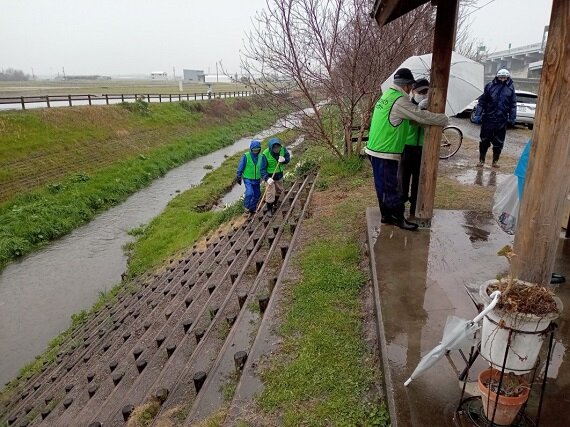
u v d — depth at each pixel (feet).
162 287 24.68
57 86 214.28
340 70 28.07
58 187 53.06
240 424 8.56
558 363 8.62
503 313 6.24
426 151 15.07
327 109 33.78
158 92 149.69
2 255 38.60
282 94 30.27
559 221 7.20
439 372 8.63
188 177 66.23
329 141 29.68
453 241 14.67
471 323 6.79
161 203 53.83
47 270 37.14
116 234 44.68
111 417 12.11
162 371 13.01
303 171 33.53
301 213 21.21
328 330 11.01
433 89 14.42
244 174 28.60
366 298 12.36
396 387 8.29
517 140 37.04
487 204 18.92
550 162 6.93
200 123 100.42
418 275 12.41
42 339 27.61
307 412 8.56
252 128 114.42
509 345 6.27
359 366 9.66
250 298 14.52
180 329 16.05
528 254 7.40
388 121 14.39
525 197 7.35
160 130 85.51
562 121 6.74
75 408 15.03
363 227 17.51
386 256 13.61
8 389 22.30
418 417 7.59
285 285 13.93
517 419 7.14
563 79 6.58
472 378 8.40
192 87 208.95
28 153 57.00
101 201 52.80
